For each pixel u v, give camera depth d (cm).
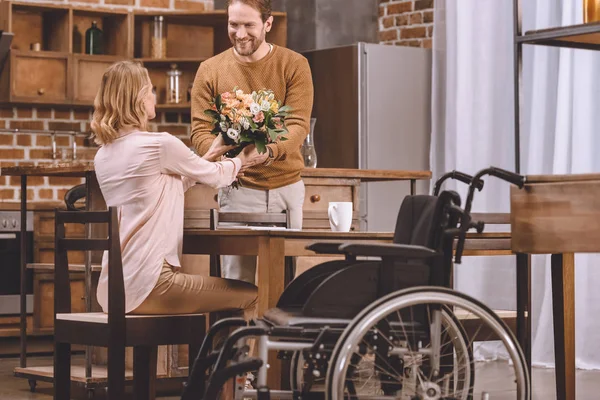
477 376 581
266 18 445
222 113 414
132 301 381
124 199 388
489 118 689
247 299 403
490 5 689
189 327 386
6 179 767
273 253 378
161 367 520
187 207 535
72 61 739
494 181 683
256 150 422
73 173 535
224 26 816
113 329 370
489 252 417
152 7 807
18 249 716
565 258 388
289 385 418
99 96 396
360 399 317
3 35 683
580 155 632
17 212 718
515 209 358
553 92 659
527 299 431
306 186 590
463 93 697
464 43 697
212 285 393
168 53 812
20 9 757
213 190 543
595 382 571
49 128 777
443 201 321
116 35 775
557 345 389
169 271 386
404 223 353
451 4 712
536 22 661
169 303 384
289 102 453
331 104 744
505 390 490
